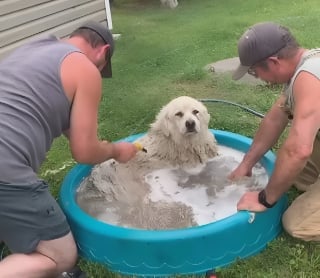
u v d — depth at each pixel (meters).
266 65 2.55
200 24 8.27
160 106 4.95
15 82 2.36
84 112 2.45
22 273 2.44
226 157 3.79
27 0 6.44
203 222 3.15
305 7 8.69
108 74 2.80
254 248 2.78
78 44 2.57
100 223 2.74
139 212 3.28
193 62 6.15
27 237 2.44
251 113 4.54
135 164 3.74
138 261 2.66
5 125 2.30
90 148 2.53
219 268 2.66
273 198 2.64
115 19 9.33
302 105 2.36
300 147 2.35
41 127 2.40
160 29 8.23
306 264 2.62
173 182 3.64
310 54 2.47
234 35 7.30
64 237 2.55
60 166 3.99
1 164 2.26
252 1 9.78
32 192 2.35
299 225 2.75
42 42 2.56
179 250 2.59
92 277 2.69
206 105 4.79
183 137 3.65
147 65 6.27
